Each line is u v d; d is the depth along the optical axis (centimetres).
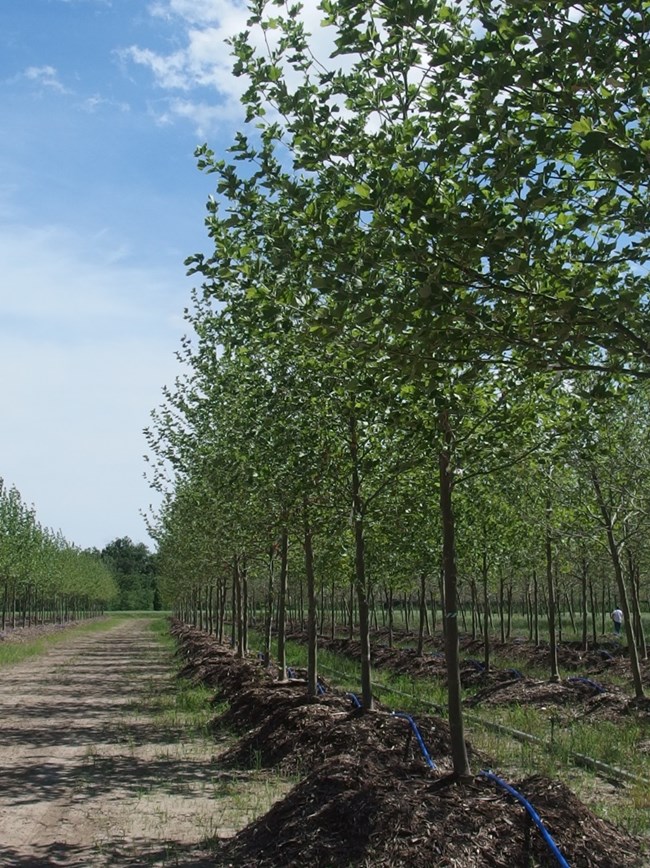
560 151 464
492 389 749
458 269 479
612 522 1354
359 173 502
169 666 2719
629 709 1289
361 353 530
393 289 518
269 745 1060
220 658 2200
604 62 428
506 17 446
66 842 733
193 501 1930
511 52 445
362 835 632
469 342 503
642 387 732
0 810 844
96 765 1070
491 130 456
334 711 1103
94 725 1424
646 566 2131
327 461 1005
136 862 673
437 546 1641
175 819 802
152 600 11025
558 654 2294
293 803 716
